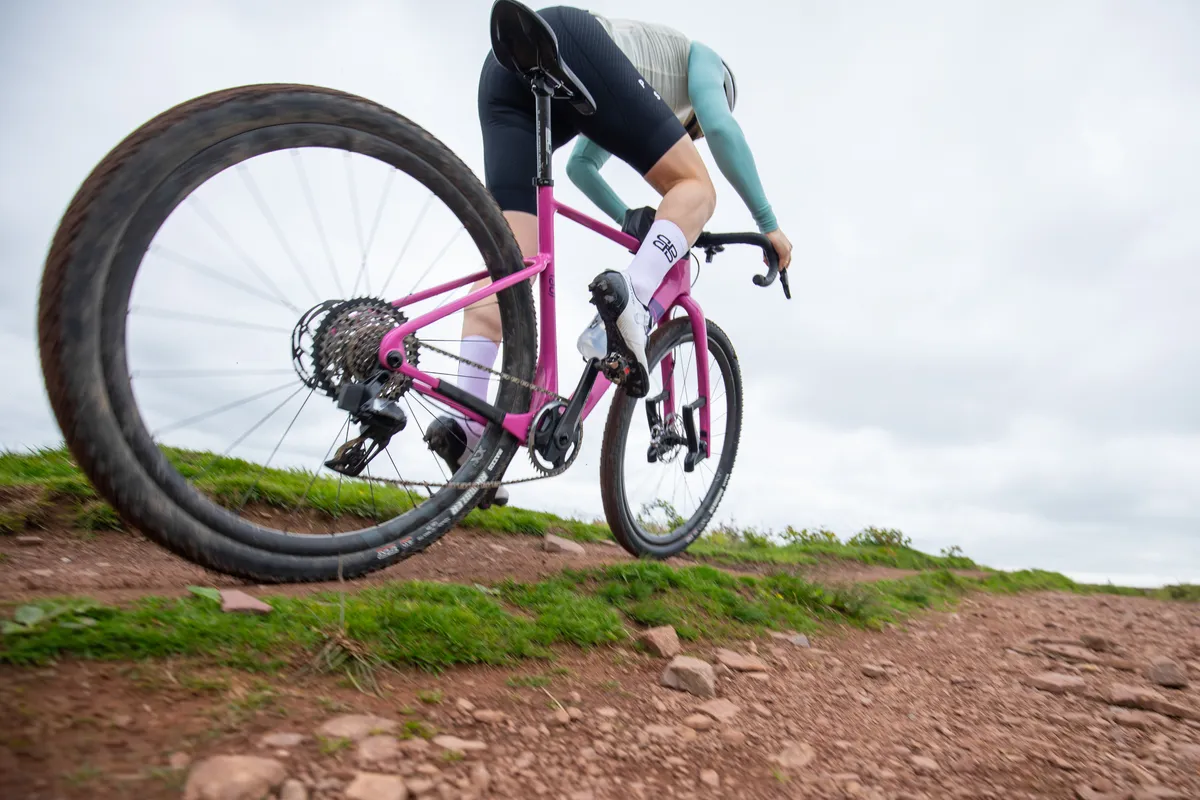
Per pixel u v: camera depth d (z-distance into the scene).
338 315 1.87
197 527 1.70
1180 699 2.55
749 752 1.61
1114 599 5.73
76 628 1.34
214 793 1.03
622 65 2.51
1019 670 2.78
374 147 1.97
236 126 1.67
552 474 2.44
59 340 1.46
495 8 2.16
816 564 5.55
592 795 1.30
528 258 2.41
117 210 1.51
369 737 1.28
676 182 2.66
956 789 1.61
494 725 1.46
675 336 3.01
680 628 2.31
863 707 2.06
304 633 1.58
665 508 3.14
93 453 1.51
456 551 2.96
